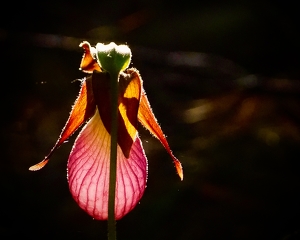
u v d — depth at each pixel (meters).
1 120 0.89
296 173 0.75
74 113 0.42
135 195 0.42
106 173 0.42
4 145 0.82
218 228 0.69
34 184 0.76
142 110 0.42
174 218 0.70
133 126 0.41
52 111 0.92
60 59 1.01
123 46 0.40
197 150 0.82
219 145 0.83
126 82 0.41
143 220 0.70
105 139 0.41
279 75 1.02
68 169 0.42
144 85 0.97
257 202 0.71
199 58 1.02
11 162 0.80
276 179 0.74
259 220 0.69
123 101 0.41
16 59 0.99
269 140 0.83
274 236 0.67
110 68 0.40
